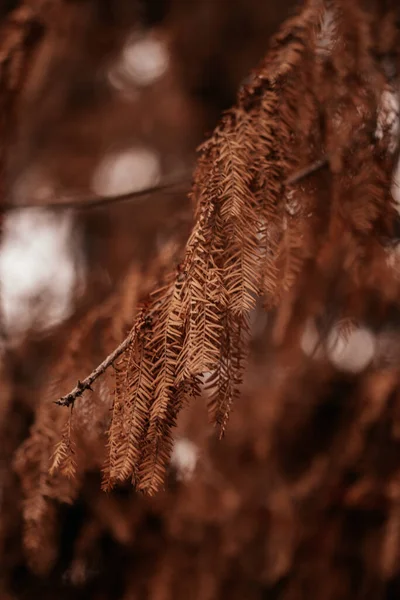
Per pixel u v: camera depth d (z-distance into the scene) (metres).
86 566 1.17
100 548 1.19
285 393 1.31
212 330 0.84
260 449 1.26
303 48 0.96
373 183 0.96
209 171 0.90
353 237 0.99
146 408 0.84
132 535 1.15
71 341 1.05
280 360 1.25
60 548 1.15
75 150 2.11
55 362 1.14
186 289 0.85
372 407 1.14
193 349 0.83
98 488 1.14
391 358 1.24
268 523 1.24
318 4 0.97
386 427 1.16
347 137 0.96
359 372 1.29
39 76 1.21
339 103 0.96
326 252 1.02
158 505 1.15
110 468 0.84
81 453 0.99
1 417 1.13
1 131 1.11
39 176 2.05
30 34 1.11
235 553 1.21
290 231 0.93
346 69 0.97
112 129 2.12
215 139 0.92
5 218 1.17
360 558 1.21
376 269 1.04
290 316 1.10
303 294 1.12
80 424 0.98
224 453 1.30
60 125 2.09
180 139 2.09
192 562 1.19
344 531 1.22
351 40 0.98
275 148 0.92
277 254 0.90
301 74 0.95
